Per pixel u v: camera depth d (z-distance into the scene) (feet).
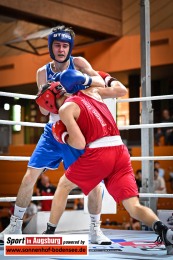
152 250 9.95
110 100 14.28
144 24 14.88
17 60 41.22
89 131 9.04
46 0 31.35
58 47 10.74
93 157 8.99
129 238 12.40
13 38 40.45
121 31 35.50
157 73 37.58
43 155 11.15
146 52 14.84
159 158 13.30
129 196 9.04
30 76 40.16
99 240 10.92
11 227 11.16
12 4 29.68
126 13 35.29
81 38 37.37
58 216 9.54
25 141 45.24
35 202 26.81
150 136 14.79
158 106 39.93
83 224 14.56
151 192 14.61
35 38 32.73
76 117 8.98
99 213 11.00
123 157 9.20
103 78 10.24
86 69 10.95
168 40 33.55
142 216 8.84
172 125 13.19
